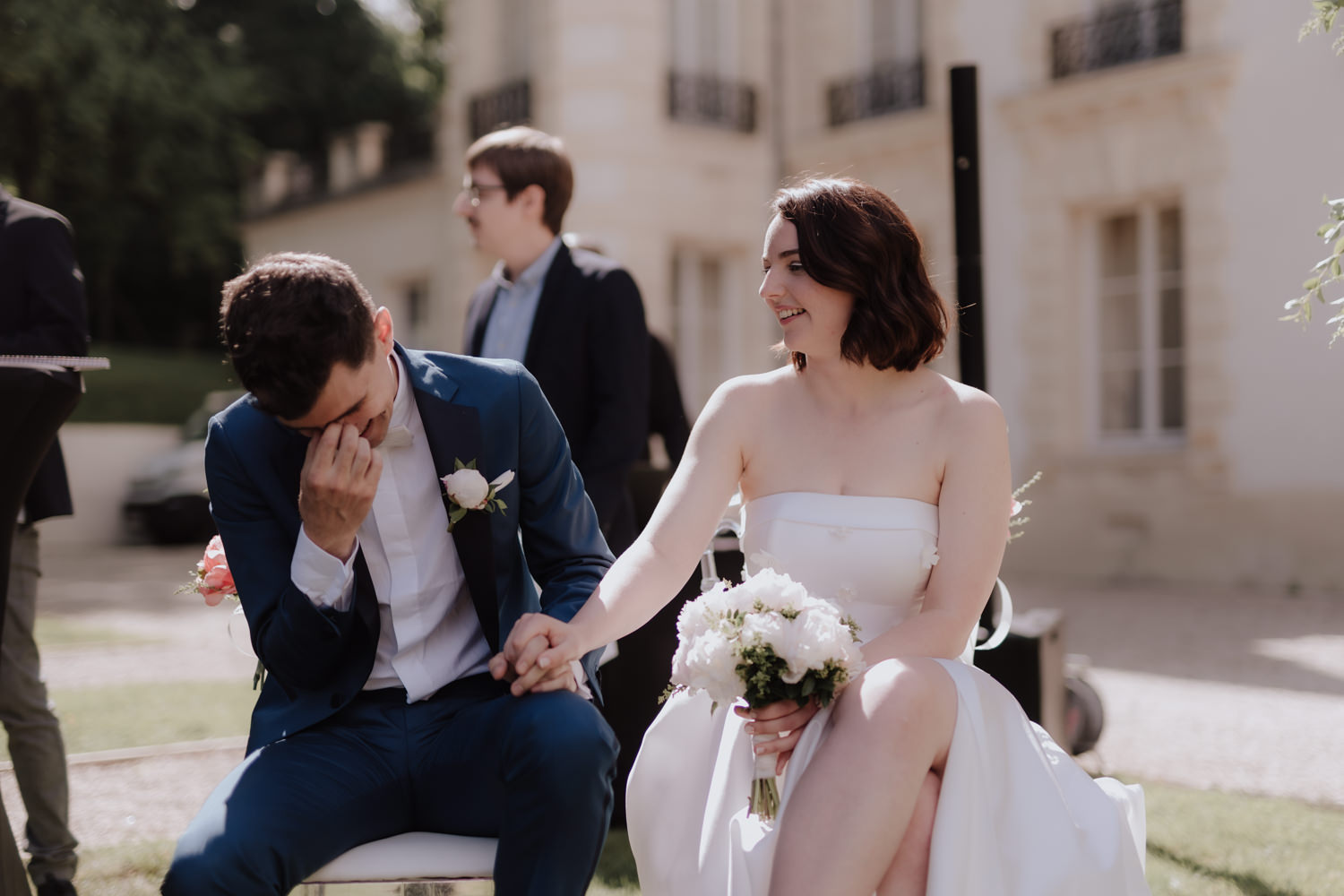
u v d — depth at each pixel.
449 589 2.23
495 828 2.12
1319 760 4.54
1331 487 9.55
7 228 3.22
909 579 2.30
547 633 2.10
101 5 17.62
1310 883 3.14
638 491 4.06
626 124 12.66
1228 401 10.09
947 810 1.94
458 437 2.19
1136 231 10.95
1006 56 11.57
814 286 2.33
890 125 12.36
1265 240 9.86
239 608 2.37
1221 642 7.22
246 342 1.86
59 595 10.51
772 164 13.62
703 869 2.09
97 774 4.45
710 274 13.66
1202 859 3.37
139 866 3.41
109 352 22.77
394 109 26.28
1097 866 2.01
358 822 2.08
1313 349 9.62
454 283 15.38
